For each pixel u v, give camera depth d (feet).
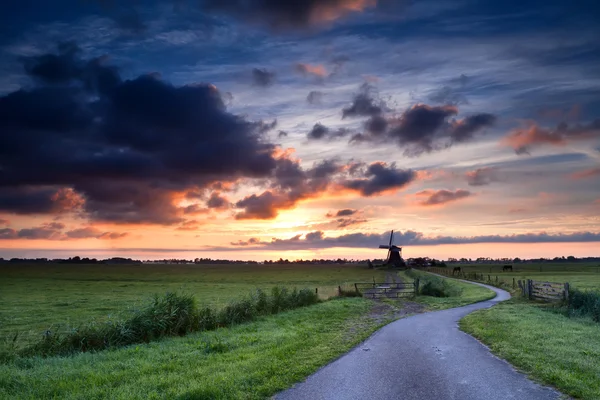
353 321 71.67
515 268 439.22
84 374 35.17
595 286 150.00
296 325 66.28
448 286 157.28
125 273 436.35
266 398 29.84
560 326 58.80
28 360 41.24
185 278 326.65
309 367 37.81
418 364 39.11
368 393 30.63
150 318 54.54
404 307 98.68
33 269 554.46
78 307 123.24
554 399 28.68
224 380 32.71
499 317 69.26
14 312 110.42
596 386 30.37
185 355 42.65
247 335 54.70
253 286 221.46
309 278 307.37
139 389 30.71
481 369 36.83
